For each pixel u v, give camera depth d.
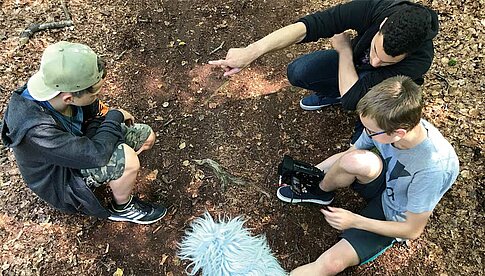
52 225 2.55
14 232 2.53
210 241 2.43
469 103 2.96
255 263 2.38
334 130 2.93
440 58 3.17
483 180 2.66
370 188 2.40
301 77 2.77
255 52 2.40
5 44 3.23
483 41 3.23
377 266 2.44
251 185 2.72
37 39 3.28
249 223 2.59
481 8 3.39
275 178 2.74
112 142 2.22
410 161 2.12
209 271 2.39
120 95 3.06
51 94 2.04
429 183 2.08
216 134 2.91
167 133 2.91
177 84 3.12
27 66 3.14
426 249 2.48
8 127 2.09
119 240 2.52
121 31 3.36
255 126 2.95
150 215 2.55
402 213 2.27
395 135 1.97
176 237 2.54
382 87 1.96
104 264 2.45
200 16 3.46
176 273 2.43
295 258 2.48
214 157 2.82
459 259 2.44
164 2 3.52
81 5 3.48
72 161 2.13
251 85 3.12
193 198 2.67
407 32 2.04
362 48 2.45
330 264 2.30
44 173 2.25
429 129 2.12
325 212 2.24
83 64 2.02
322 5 3.51
